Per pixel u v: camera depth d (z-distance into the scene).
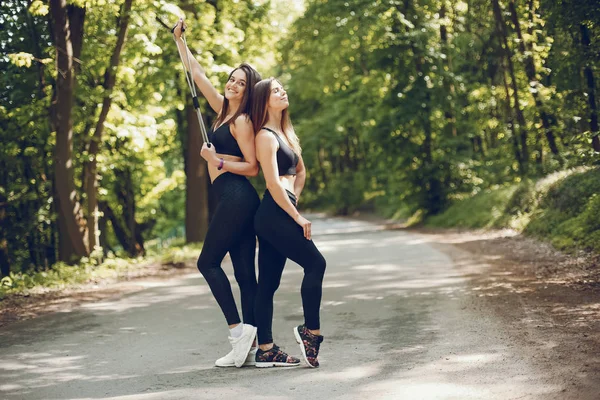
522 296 7.52
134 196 24.83
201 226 19.97
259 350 5.06
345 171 48.12
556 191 15.12
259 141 4.93
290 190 5.05
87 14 15.16
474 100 25.88
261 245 5.06
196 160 19.92
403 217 35.47
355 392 4.19
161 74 16.47
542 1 13.09
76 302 8.95
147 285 10.86
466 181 27.05
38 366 5.25
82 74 15.36
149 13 14.20
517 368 4.53
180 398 4.22
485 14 22.70
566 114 15.62
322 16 28.25
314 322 4.91
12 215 18.66
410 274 10.42
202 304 8.45
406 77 26.55
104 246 23.45
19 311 8.23
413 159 27.23
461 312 6.88
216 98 5.51
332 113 39.22
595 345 5.00
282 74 38.66
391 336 5.91
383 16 26.16
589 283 7.90
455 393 4.05
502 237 16.27
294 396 4.17
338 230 29.77
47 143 16.73
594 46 12.08
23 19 15.18
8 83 15.21
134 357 5.50
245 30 20.73
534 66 18.22
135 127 15.07
